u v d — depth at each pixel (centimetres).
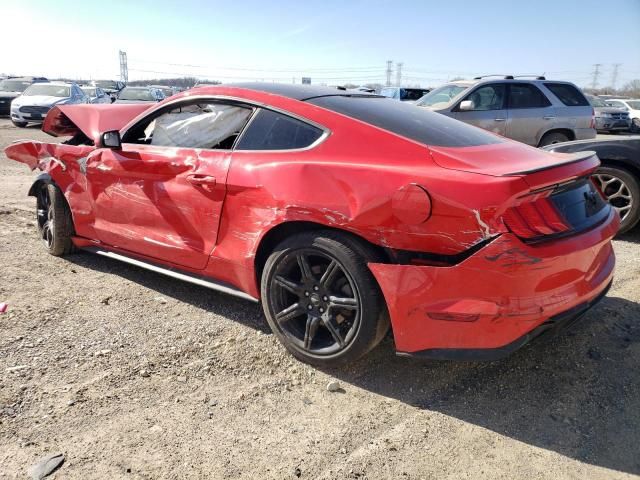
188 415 253
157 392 271
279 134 314
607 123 2230
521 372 296
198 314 362
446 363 306
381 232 261
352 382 286
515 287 239
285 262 297
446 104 946
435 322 252
